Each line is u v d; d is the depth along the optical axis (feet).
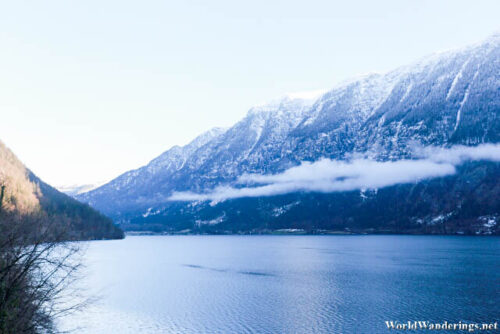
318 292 286.66
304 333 187.01
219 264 497.46
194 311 230.89
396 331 187.52
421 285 310.04
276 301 257.14
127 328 194.70
